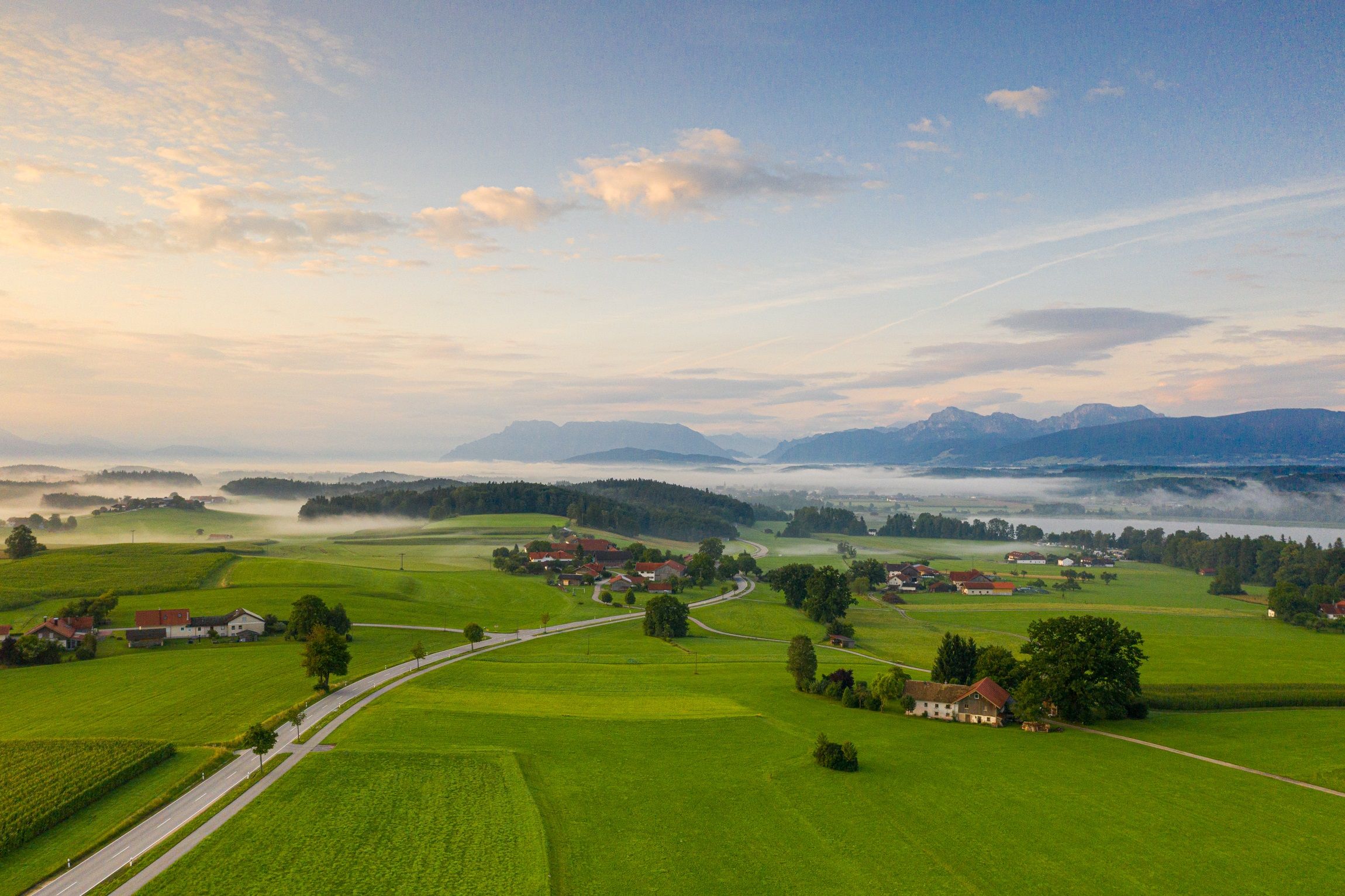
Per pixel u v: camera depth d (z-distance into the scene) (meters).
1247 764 96.75
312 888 64.56
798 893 65.62
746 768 92.81
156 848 70.56
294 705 113.06
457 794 82.38
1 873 66.62
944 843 74.62
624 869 69.00
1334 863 71.81
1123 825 78.88
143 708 111.62
